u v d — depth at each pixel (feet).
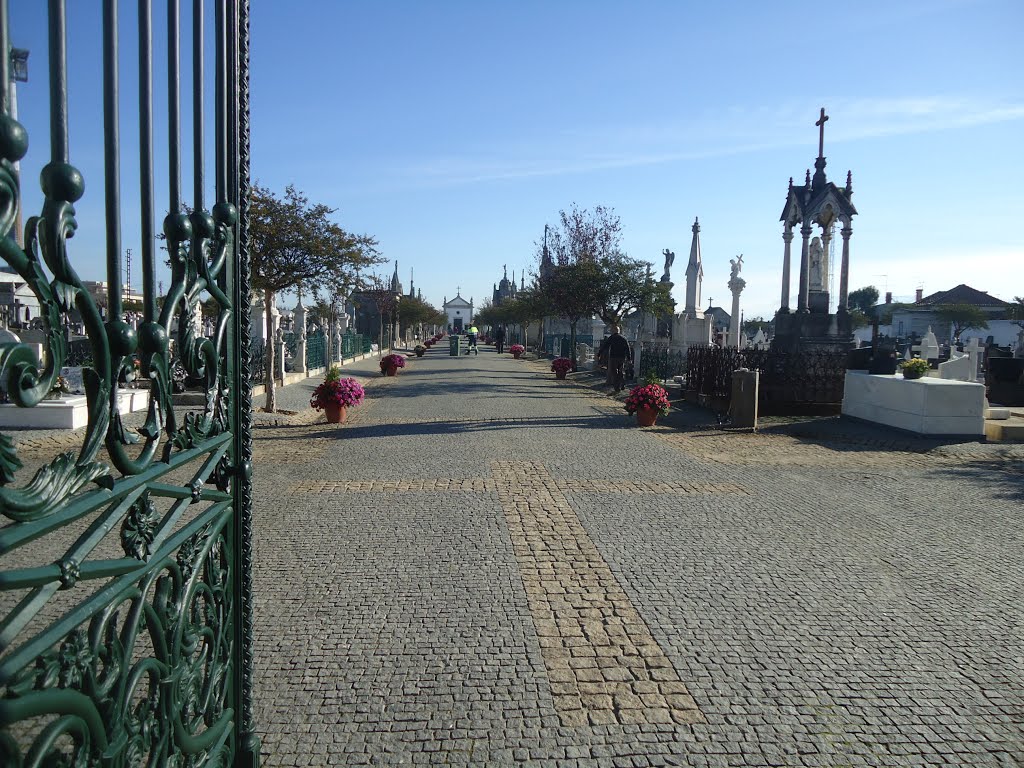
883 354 49.83
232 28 8.94
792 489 28.53
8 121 4.71
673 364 80.48
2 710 4.73
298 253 46.75
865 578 18.61
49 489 5.20
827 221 61.46
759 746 11.28
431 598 16.70
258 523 22.56
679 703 12.45
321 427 44.27
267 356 49.52
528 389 73.97
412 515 23.58
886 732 11.73
